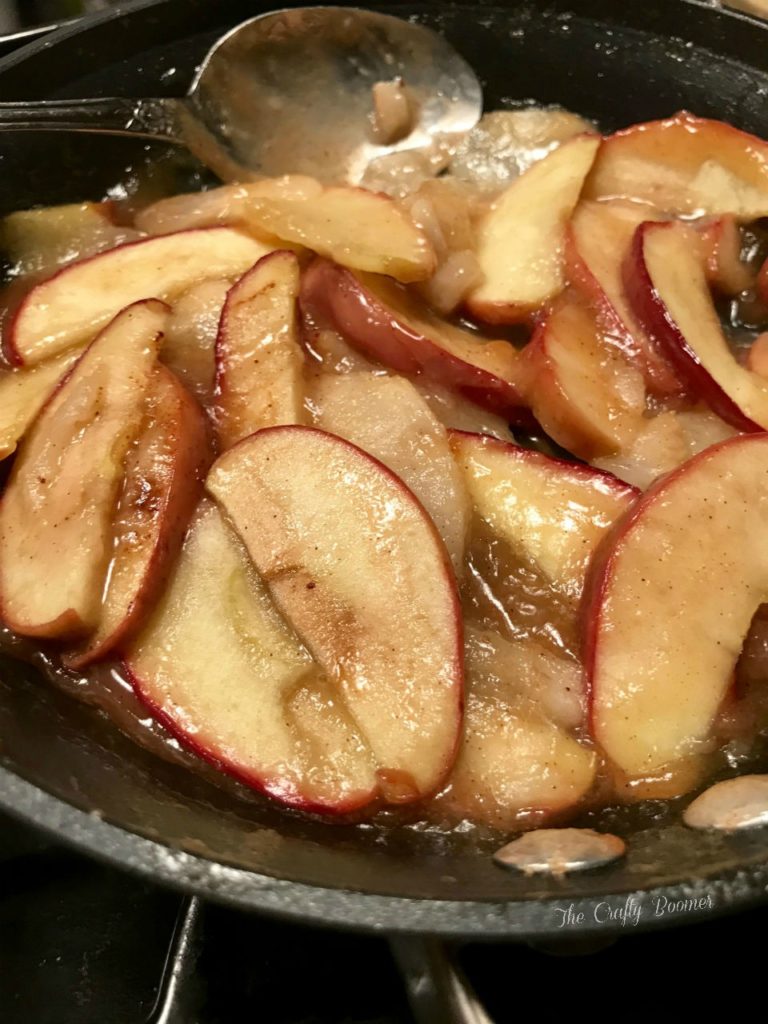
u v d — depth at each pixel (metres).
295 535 0.21
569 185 0.28
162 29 0.28
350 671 0.20
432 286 0.27
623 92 0.31
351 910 0.16
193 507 0.22
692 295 0.27
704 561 0.21
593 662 0.21
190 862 0.17
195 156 0.30
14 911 0.22
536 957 0.21
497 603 0.22
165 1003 0.21
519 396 0.25
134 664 0.21
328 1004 0.21
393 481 0.21
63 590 0.21
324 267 0.26
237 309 0.24
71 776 0.18
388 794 0.19
